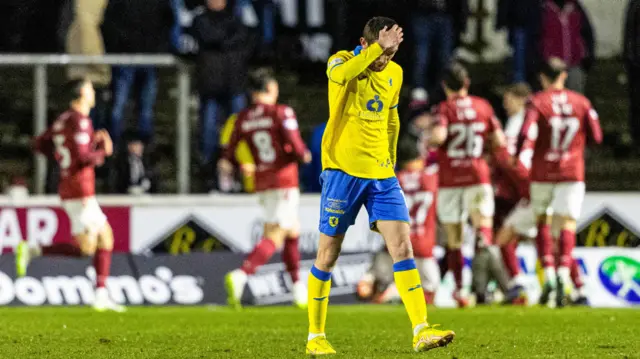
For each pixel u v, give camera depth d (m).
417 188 41.12
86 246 38.44
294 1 55.75
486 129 40.22
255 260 39.50
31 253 38.62
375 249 42.69
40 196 42.94
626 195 43.78
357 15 52.59
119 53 47.66
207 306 41.72
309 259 42.75
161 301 42.00
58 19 51.75
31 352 22.28
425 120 45.50
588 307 40.69
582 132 39.22
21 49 52.00
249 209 43.41
